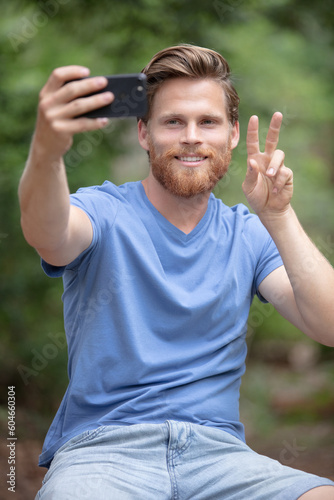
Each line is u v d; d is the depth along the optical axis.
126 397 2.01
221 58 2.17
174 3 5.23
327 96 7.80
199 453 1.96
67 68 1.60
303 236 2.07
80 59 6.07
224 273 2.14
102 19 5.42
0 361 5.54
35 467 4.16
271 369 10.84
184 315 2.06
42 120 1.61
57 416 2.14
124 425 1.97
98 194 2.13
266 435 6.59
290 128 7.94
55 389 5.53
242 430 2.18
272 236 2.07
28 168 1.69
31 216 1.74
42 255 1.89
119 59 5.95
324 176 8.65
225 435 2.01
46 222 1.75
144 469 1.90
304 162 8.16
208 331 2.11
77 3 5.19
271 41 7.30
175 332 2.06
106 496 1.82
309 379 9.49
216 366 2.09
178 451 1.94
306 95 7.40
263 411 7.54
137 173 7.49
